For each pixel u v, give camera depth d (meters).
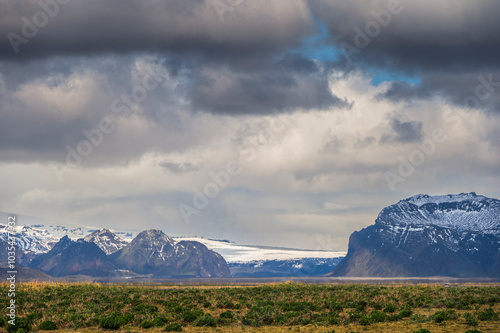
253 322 58.41
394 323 56.88
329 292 91.44
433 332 50.38
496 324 54.34
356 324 56.97
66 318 61.78
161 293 90.62
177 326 56.16
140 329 56.97
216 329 56.03
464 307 67.00
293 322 58.56
